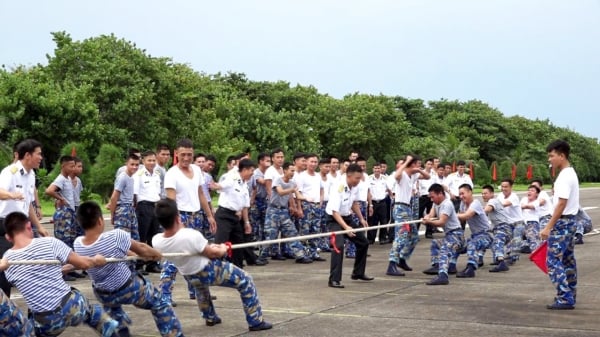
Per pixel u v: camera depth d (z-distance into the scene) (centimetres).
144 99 3216
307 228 1235
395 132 4816
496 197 1133
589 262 1174
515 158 6275
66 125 2930
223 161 3372
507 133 6606
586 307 773
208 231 1059
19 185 778
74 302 524
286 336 640
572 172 759
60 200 998
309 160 1259
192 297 833
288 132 4081
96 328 550
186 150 825
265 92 4722
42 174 2589
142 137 3272
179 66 4075
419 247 1441
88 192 2450
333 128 4709
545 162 6378
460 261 1209
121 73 3189
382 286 930
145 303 579
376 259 1242
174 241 611
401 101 6119
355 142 4650
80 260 529
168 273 726
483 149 6431
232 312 753
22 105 2839
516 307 775
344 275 1038
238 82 4747
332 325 686
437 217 1022
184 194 825
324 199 1302
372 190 1468
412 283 957
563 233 755
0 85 2850
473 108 6794
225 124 3766
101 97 3152
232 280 645
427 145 5134
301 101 4800
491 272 1065
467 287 920
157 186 1052
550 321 698
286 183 1198
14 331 502
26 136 2836
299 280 988
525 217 1320
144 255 581
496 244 1078
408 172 1048
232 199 960
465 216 1012
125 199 1003
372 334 645
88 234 560
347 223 962
